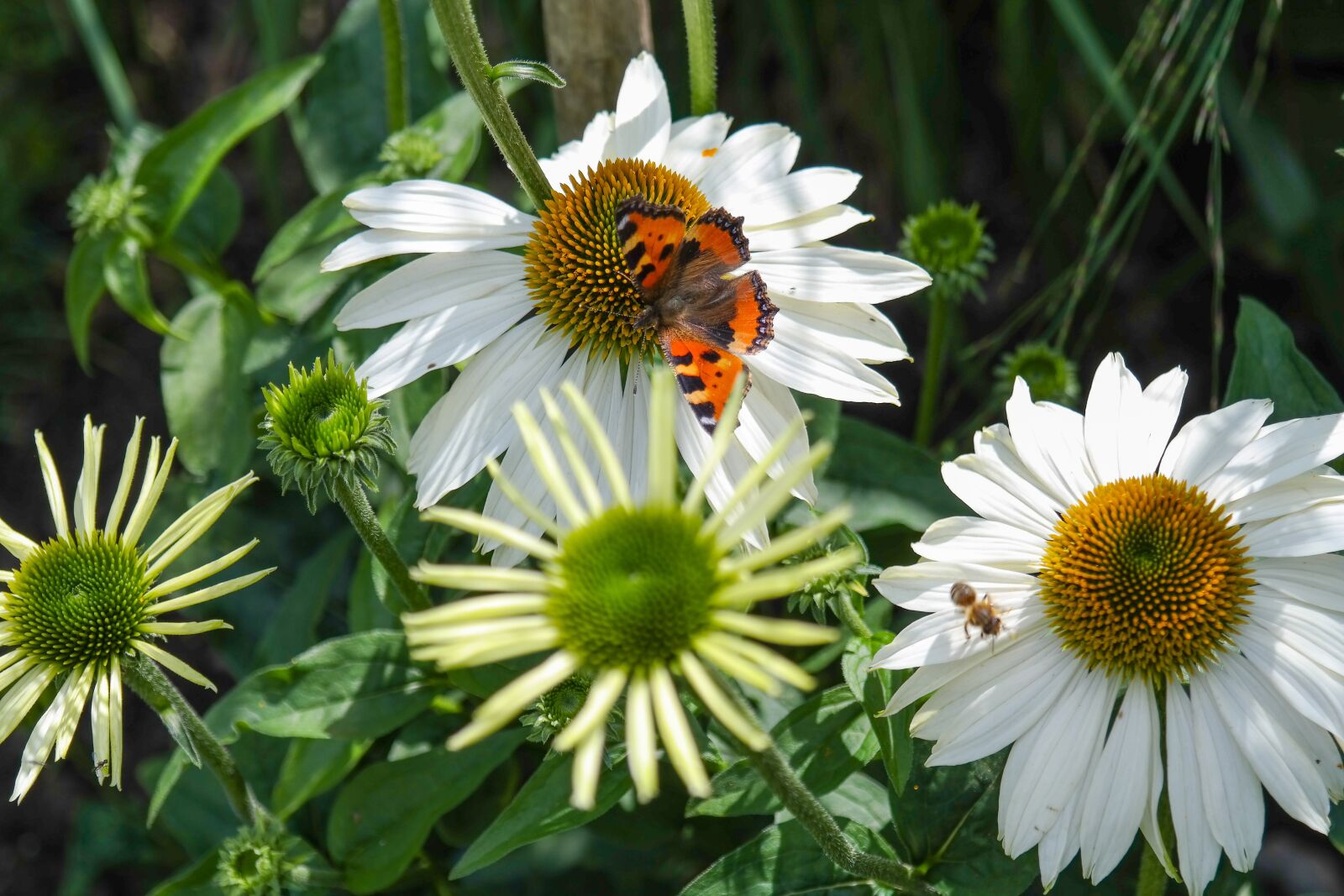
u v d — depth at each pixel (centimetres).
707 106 104
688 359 95
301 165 144
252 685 101
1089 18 118
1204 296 126
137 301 108
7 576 95
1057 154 121
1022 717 95
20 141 139
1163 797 96
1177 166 125
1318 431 96
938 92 118
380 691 101
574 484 97
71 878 114
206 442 108
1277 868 115
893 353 98
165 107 147
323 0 139
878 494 105
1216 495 96
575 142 104
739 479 97
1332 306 116
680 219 96
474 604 88
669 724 87
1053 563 96
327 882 101
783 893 97
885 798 100
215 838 108
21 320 135
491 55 128
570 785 97
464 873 96
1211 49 105
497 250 100
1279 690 94
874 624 103
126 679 95
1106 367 98
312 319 108
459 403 99
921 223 107
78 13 120
